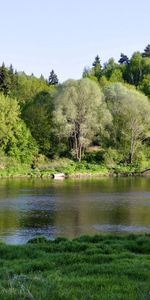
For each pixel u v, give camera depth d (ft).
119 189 174.29
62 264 48.85
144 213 119.55
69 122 267.80
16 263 49.80
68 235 91.71
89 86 265.34
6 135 260.21
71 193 160.97
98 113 267.59
